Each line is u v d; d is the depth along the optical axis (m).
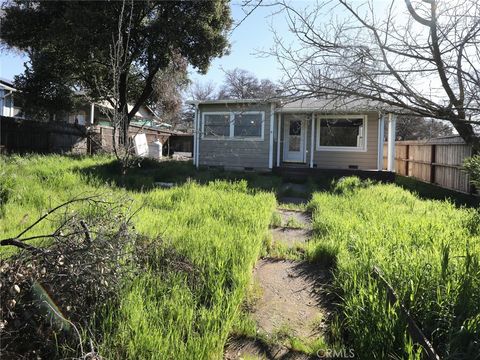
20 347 2.13
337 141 15.00
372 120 14.45
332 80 2.97
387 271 3.15
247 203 6.62
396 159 19.59
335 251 4.26
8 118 14.55
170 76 19.33
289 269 4.11
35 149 15.81
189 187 8.16
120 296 2.61
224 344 2.51
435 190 11.51
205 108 15.48
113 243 2.70
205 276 3.34
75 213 3.16
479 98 2.83
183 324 2.49
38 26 16.44
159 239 3.57
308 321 2.96
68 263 2.38
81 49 14.99
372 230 4.77
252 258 3.95
